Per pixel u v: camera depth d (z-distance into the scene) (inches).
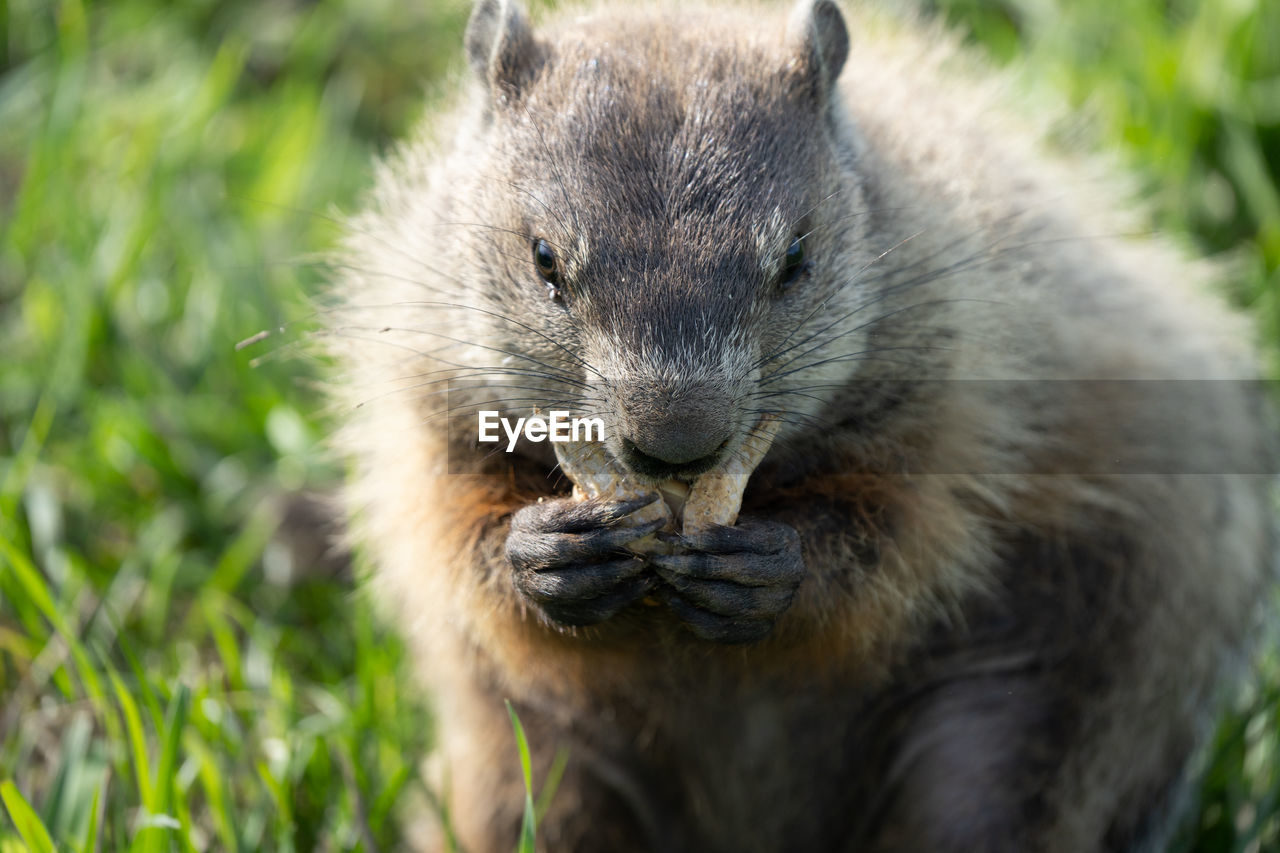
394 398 199.2
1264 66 297.0
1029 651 209.6
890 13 257.0
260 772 206.2
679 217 168.2
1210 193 298.0
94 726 225.8
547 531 174.6
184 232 297.4
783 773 215.3
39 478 263.3
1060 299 209.2
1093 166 246.5
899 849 213.2
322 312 214.1
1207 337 227.6
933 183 195.6
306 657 252.1
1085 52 306.7
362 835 199.9
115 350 282.4
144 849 187.8
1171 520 211.3
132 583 256.7
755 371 170.1
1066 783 210.4
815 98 182.2
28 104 317.4
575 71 182.4
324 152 317.1
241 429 274.7
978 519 197.5
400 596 217.9
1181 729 218.8
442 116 210.8
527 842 174.2
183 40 339.0
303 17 344.5
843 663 194.9
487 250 181.5
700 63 180.9
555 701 210.1
